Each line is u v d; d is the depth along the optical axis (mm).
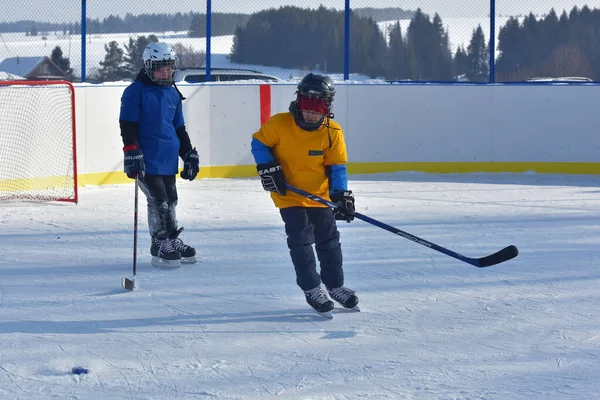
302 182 3947
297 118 3828
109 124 8859
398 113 10133
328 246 4000
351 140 10078
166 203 4965
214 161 9734
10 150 7777
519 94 10156
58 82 7891
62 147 8203
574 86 10117
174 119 5105
